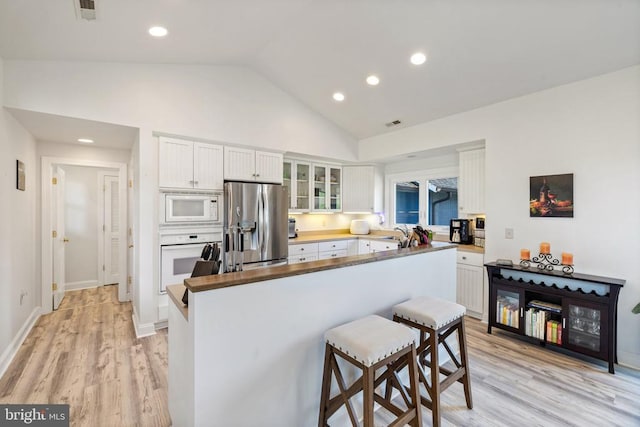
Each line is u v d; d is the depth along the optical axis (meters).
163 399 2.08
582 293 2.65
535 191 3.14
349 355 1.48
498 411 1.98
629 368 2.54
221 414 1.36
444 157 4.67
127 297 4.38
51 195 3.86
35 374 2.38
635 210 2.57
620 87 2.63
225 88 3.67
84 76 2.80
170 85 3.28
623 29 2.26
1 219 2.50
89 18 2.06
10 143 2.67
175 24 2.40
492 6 2.30
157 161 3.25
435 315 1.86
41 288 3.75
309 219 5.38
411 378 1.61
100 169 5.17
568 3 2.16
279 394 1.56
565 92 2.94
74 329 3.29
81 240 5.02
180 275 3.42
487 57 2.81
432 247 2.58
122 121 3.00
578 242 2.87
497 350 2.86
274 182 4.16
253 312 1.45
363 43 2.97
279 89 4.17
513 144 3.30
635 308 2.40
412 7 2.45
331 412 1.61
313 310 1.69
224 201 3.58
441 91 3.45
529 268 3.04
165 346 2.88
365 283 1.99
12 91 2.49
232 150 3.78
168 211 3.31
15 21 1.93
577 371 2.48
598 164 2.75
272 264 3.89
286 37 3.06
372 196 5.34
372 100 3.95
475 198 3.90
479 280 3.62
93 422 1.86
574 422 1.87
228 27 2.67
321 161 5.09
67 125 2.98
